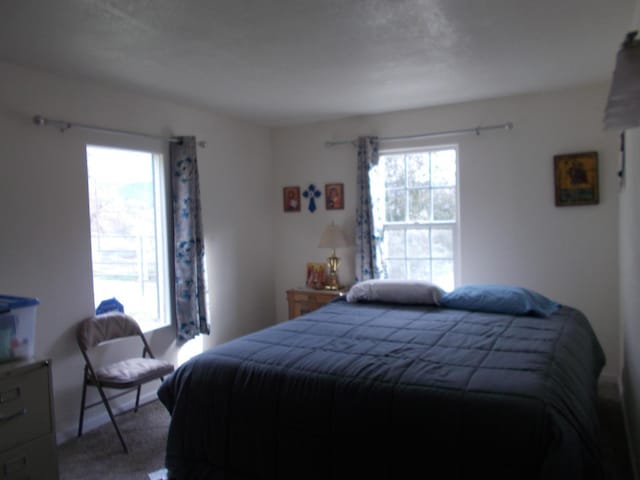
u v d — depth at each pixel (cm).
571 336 256
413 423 174
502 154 383
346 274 452
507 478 154
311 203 463
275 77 310
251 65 284
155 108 356
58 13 207
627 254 269
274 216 485
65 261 293
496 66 300
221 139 419
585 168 355
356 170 440
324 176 456
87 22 217
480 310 319
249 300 453
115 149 328
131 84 318
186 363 238
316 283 448
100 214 443
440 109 402
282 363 215
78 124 298
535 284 377
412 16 220
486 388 175
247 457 206
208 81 315
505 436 158
